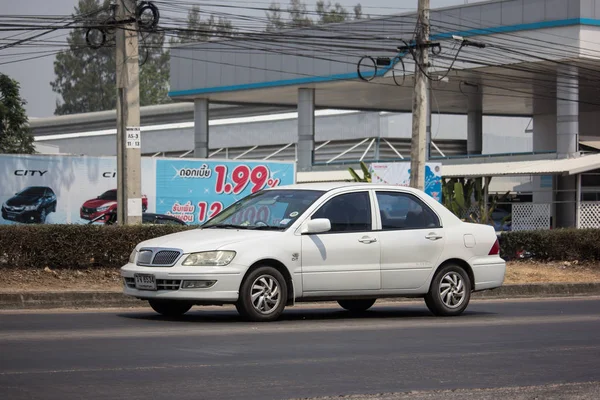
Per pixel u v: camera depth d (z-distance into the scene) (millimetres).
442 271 17016
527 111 77062
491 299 23094
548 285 24781
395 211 16688
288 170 35969
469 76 56531
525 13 51000
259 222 15969
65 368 10320
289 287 15391
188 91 65125
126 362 10820
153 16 24297
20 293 18125
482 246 17531
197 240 14945
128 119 23891
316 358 11555
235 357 11414
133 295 15047
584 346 13359
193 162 34469
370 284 16047
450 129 79688
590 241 30203
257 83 61719
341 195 16188
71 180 32812
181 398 8898
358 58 56844
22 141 51812
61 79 113875
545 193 52438
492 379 10469
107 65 114062
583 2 49250
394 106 72875
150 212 33781
